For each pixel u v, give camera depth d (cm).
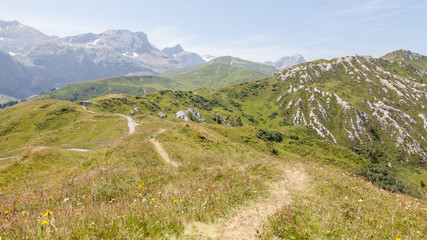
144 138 3152
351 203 770
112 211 618
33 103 13475
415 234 582
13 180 3284
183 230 571
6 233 478
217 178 1204
